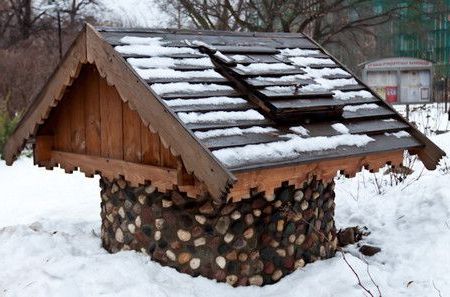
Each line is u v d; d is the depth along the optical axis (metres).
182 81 3.91
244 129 3.77
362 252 5.14
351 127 4.43
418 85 12.66
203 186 3.68
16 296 4.04
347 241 5.38
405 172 7.32
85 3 28.59
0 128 12.93
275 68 4.48
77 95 4.77
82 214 7.79
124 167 4.32
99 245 5.13
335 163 4.22
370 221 5.97
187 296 4.01
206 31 4.74
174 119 3.43
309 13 18.27
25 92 16.61
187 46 4.35
